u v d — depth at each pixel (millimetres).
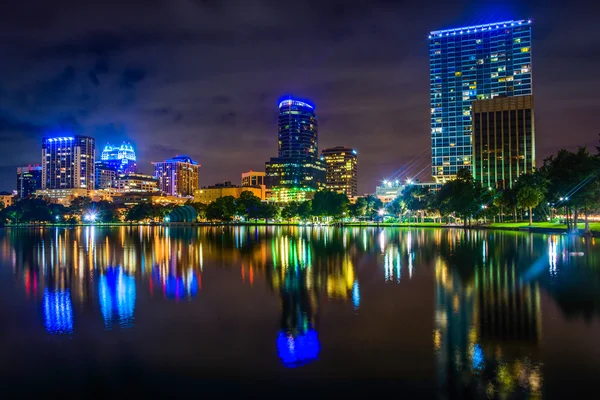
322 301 22594
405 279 29328
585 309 20125
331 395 11602
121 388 12266
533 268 33812
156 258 46656
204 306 21781
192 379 12742
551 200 96500
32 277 32969
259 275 32219
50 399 11688
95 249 60844
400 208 180875
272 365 13656
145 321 19031
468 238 75188
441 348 14938
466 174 136125
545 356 14086
